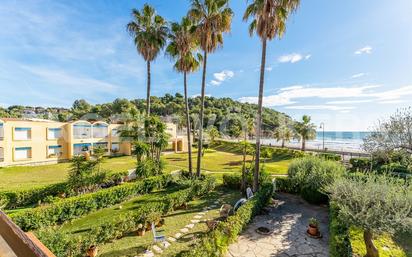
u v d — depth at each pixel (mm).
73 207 10438
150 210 9594
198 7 15109
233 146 46031
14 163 24812
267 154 19062
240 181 15367
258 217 10141
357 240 7895
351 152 33406
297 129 40906
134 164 26562
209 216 10523
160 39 20047
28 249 1197
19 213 8891
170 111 76250
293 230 8852
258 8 12180
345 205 6629
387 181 7375
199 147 16797
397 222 5781
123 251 7414
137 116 22094
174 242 8000
